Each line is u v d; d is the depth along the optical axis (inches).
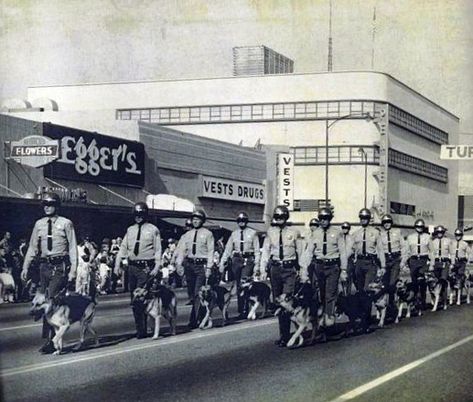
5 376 287.4
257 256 496.7
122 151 1060.5
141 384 277.0
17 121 906.1
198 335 416.2
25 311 550.3
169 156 1173.7
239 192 1280.8
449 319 512.1
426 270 548.4
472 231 859.4
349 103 1150.3
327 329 436.8
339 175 1156.5
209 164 1242.6
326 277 396.8
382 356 349.7
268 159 1306.6
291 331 432.5
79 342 361.7
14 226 778.8
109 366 313.1
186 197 1203.9
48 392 261.4
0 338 389.7
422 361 337.7
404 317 527.2
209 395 258.7
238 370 307.7
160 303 403.5
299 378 291.4
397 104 1058.1
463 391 274.7
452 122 734.5
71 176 964.6
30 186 910.4
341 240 398.6
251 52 1331.2
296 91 1270.9
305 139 1253.1
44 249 337.7
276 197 1273.4
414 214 957.2
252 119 1339.8
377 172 1075.9
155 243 393.1
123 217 1020.5
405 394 268.1
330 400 256.7
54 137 941.8
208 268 443.5
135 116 1380.4
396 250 501.4
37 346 364.5
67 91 1283.2
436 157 892.0
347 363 327.9
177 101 1375.5
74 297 352.2
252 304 501.4
